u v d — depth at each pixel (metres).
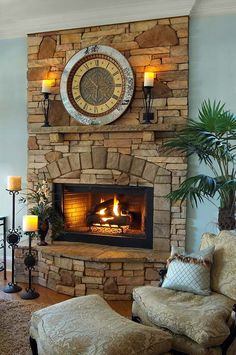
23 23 4.27
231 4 3.62
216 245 2.79
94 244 4.16
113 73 3.98
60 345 1.93
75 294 3.70
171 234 3.88
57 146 4.26
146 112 3.86
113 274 3.63
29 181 4.39
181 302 2.44
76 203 4.48
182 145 3.27
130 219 4.27
